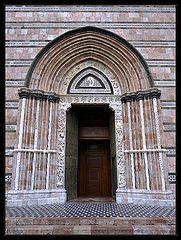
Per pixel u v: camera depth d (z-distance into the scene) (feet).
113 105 41.91
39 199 36.04
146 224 25.39
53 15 43.01
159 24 42.83
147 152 37.45
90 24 42.75
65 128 41.14
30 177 36.40
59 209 31.81
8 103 39.81
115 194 39.99
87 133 51.01
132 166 38.37
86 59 43.50
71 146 43.42
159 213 28.86
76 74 43.21
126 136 39.93
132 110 40.06
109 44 41.73
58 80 42.19
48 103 40.06
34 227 24.59
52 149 39.22
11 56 41.45
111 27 42.68
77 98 42.09
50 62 41.11
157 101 38.19
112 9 43.27
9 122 39.11
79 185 49.78
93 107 46.16
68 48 41.86
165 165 36.09
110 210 30.96
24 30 42.42
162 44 42.04
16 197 34.37
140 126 38.78
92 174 50.49
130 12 43.21
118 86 42.60
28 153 36.81
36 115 38.63
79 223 25.61
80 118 51.49
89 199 42.86
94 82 43.09
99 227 24.27
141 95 39.14
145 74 40.01
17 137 36.78
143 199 36.14
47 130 39.22
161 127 37.50
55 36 42.29
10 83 40.52
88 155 51.26
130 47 40.75
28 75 39.09
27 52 41.70
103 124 51.37
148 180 36.55
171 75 40.88
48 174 37.88
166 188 35.32
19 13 43.01
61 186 39.04
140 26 42.73
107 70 43.37
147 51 41.83
